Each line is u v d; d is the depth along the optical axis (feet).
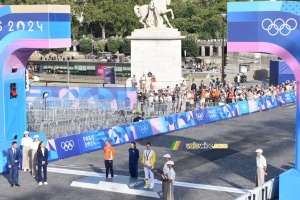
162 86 211.82
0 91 117.80
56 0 525.75
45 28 112.88
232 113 182.91
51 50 457.68
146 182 97.50
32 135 123.65
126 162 119.34
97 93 183.11
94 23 532.73
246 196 83.56
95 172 110.52
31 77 269.44
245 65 337.31
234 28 92.27
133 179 102.58
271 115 188.24
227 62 391.65
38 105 179.93
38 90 186.39
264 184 88.53
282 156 125.49
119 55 405.59
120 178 103.24
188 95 183.52
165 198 89.45
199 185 101.60
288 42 90.43
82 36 529.86
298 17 89.51
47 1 506.07
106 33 558.15
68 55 463.83
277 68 259.39
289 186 89.35
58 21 114.52
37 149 104.58
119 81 273.95
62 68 337.72
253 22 91.61
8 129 119.96
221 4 535.19
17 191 99.04
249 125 168.04
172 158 123.85
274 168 114.21
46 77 301.63
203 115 170.40
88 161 120.47
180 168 114.42
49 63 339.57
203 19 521.65
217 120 175.73
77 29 516.73
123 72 306.76
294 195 89.15
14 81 121.08
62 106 180.65
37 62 342.44
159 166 115.85
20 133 123.75
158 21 216.33
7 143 116.98
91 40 475.31
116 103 180.24
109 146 103.96
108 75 236.63
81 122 156.46
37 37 113.60
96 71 290.76
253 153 128.98
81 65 332.19
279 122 173.47
